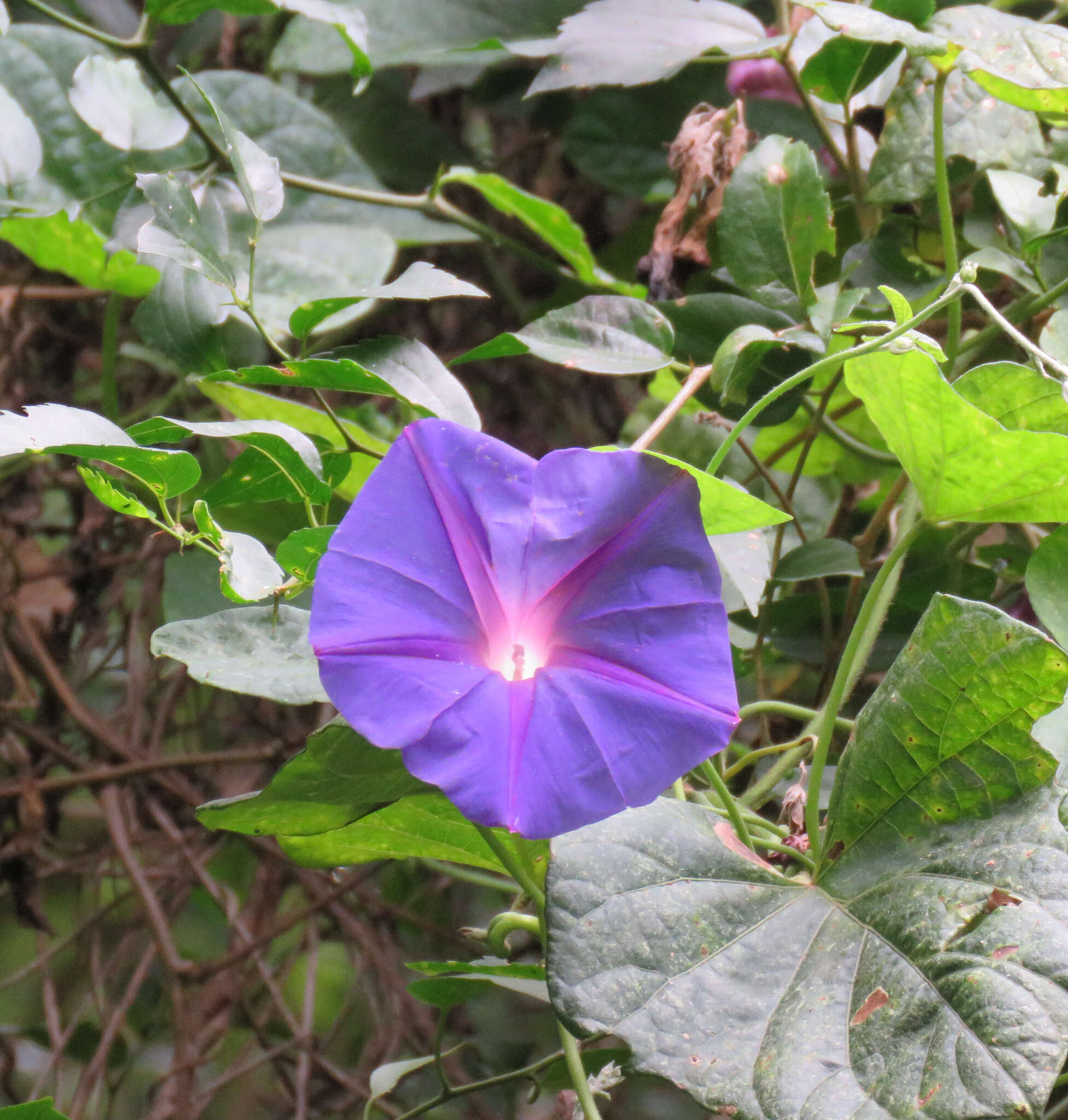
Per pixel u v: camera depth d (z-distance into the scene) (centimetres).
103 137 78
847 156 81
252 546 63
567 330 74
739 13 81
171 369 106
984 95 76
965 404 65
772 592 80
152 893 103
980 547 84
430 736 60
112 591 108
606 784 60
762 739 81
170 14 78
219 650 66
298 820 67
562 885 63
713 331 78
